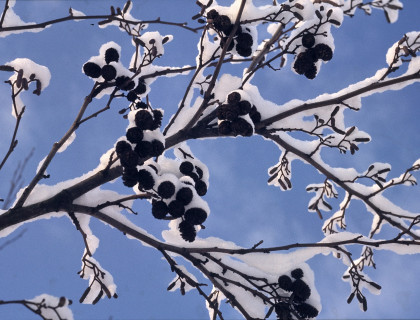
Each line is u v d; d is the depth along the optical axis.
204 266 3.43
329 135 3.71
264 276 3.35
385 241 3.27
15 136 2.99
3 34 3.09
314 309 3.18
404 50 3.39
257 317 3.29
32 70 3.30
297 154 3.82
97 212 3.27
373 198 3.86
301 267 3.27
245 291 3.37
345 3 3.69
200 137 3.59
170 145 3.53
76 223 3.24
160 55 3.87
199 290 3.37
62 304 2.51
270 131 3.59
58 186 3.32
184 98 3.62
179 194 3.12
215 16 3.14
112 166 3.41
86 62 3.41
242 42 3.22
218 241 3.49
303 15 3.22
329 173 3.82
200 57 3.53
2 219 3.03
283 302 3.13
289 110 3.55
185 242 3.48
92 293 3.45
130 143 3.01
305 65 3.34
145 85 3.84
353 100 3.62
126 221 3.40
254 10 3.18
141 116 2.96
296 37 3.31
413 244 3.27
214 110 3.59
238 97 3.14
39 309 2.48
